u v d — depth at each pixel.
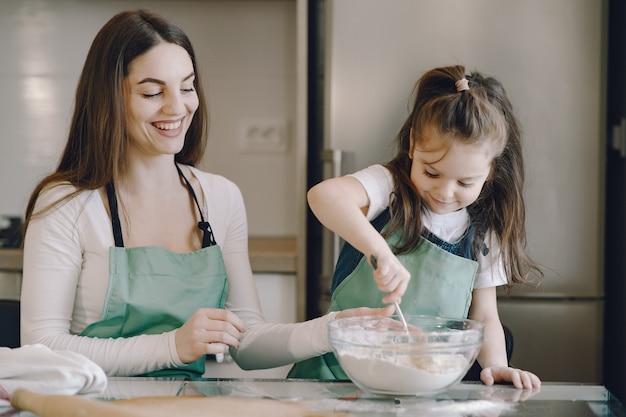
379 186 1.48
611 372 2.48
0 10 2.78
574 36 2.30
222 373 1.75
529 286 2.32
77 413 0.92
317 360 1.55
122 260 1.48
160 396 1.07
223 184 1.66
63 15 2.77
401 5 2.32
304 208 2.37
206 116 1.66
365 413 1.01
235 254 1.64
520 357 2.33
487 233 1.53
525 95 2.31
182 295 1.49
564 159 2.31
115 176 1.50
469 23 2.31
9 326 1.62
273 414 0.98
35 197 1.54
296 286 2.36
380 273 1.20
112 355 1.36
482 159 1.34
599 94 2.30
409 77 2.33
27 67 2.79
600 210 2.32
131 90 1.47
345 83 2.34
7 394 1.06
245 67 2.79
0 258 2.34
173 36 1.50
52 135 2.80
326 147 2.36
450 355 1.08
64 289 1.46
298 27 2.40
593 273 2.33
